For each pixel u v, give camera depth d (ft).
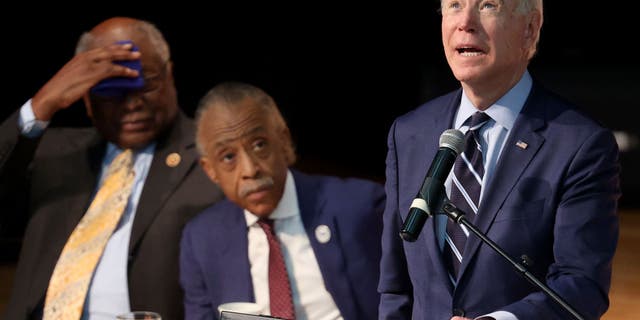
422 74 97.71
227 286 29.94
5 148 33.83
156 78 33.99
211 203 33.58
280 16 93.45
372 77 98.89
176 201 33.65
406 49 97.96
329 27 96.07
